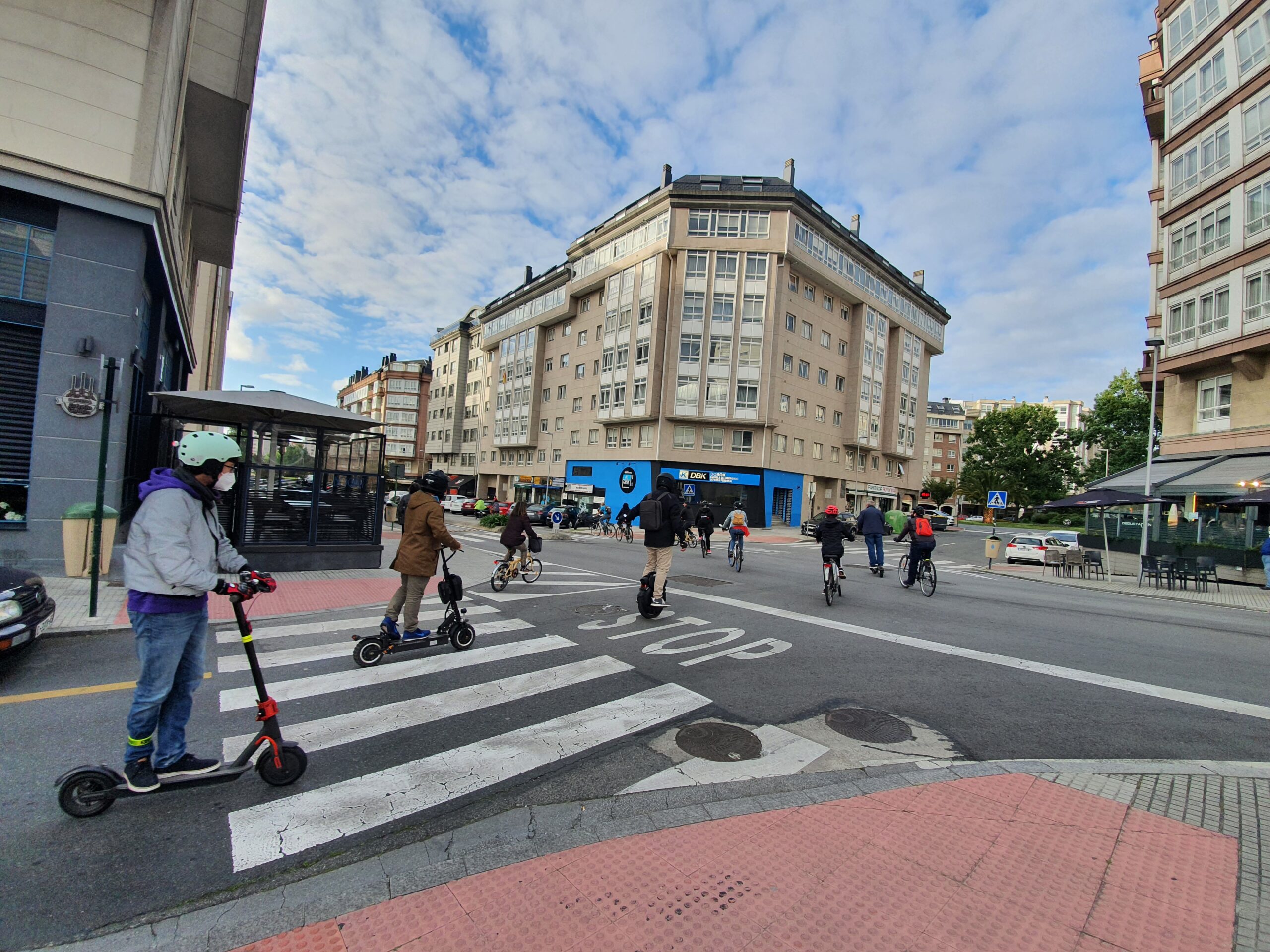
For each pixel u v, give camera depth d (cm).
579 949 199
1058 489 5988
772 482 3494
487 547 1667
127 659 512
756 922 213
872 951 199
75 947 204
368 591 871
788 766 363
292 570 1001
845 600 985
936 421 10319
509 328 5141
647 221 3691
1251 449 1802
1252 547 1612
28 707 407
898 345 4484
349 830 284
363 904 226
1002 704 488
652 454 3512
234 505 991
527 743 387
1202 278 1959
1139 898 227
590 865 248
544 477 4519
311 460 1021
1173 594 1378
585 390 4156
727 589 1058
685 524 784
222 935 210
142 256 935
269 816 292
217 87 1214
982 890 231
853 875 241
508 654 585
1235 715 474
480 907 222
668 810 302
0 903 223
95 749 349
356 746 373
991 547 2058
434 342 6969
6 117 831
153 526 283
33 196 847
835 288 3850
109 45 894
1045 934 207
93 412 873
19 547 828
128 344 914
